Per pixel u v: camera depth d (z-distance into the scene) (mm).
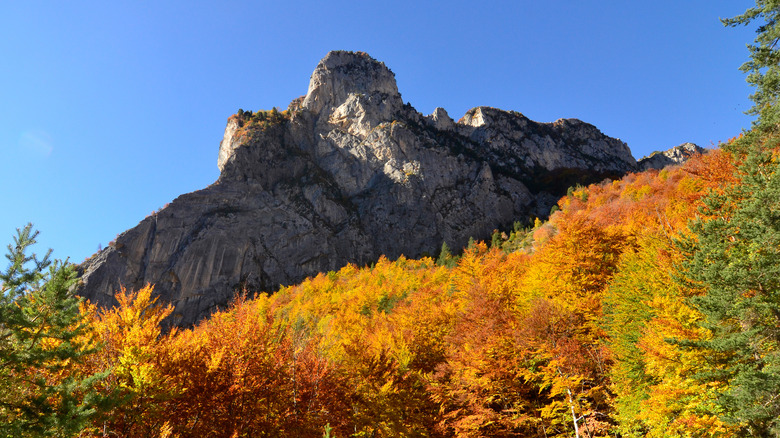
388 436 22141
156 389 15445
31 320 12039
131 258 120062
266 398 18750
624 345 20469
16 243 12156
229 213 136625
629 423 19172
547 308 24062
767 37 14672
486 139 192500
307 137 176625
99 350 15828
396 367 24688
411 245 144750
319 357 22750
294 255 135375
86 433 14523
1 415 11258
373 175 164250
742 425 13930
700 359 16016
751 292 14398
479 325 26422
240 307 20922
